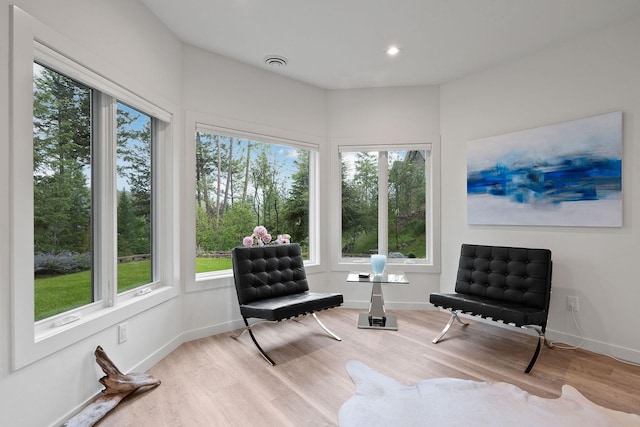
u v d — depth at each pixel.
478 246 2.99
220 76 2.97
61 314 1.71
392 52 2.91
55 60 1.59
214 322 2.92
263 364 2.31
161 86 2.45
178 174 2.64
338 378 2.11
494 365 2.28
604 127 2.46
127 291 2.21
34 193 1.58
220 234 3.10
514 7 2.25
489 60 3.04
